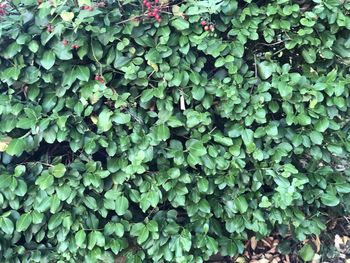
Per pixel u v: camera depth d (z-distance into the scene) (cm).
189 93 54
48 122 50
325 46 55
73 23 47
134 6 52
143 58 53
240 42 53
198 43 51
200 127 55
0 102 51
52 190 53
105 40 50
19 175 52
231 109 54
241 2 55
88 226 55
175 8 52
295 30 55
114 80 53
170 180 54
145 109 55
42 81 52
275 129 54
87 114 52
